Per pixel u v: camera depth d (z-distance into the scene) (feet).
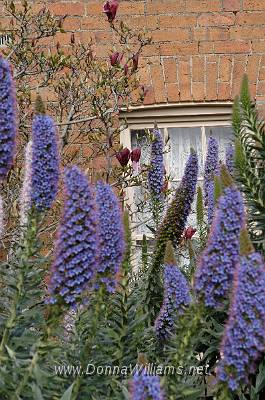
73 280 7.70
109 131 18.65
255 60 23.48
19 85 18.85
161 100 23.09
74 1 22.74
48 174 8.37
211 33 23.40
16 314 8.48
